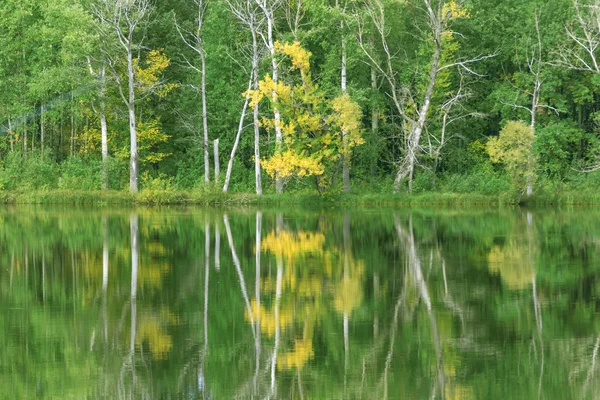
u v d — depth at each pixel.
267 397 13.14
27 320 18.03
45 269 25.02
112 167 57.09
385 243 30.88
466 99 58.97
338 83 57.72
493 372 14.30
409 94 55.41
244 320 17.88
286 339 16.36
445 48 55.12
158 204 53.78
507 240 31.66
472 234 33.91
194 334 16.73
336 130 51.28
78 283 22.45
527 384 13.66
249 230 35.81
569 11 57.03
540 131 57.88
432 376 14.11
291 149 50.53
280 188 56.41
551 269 24.48
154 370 14.45
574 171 59.34
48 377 14.12
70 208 50.91
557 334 16.69
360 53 54.41
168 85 57.91
